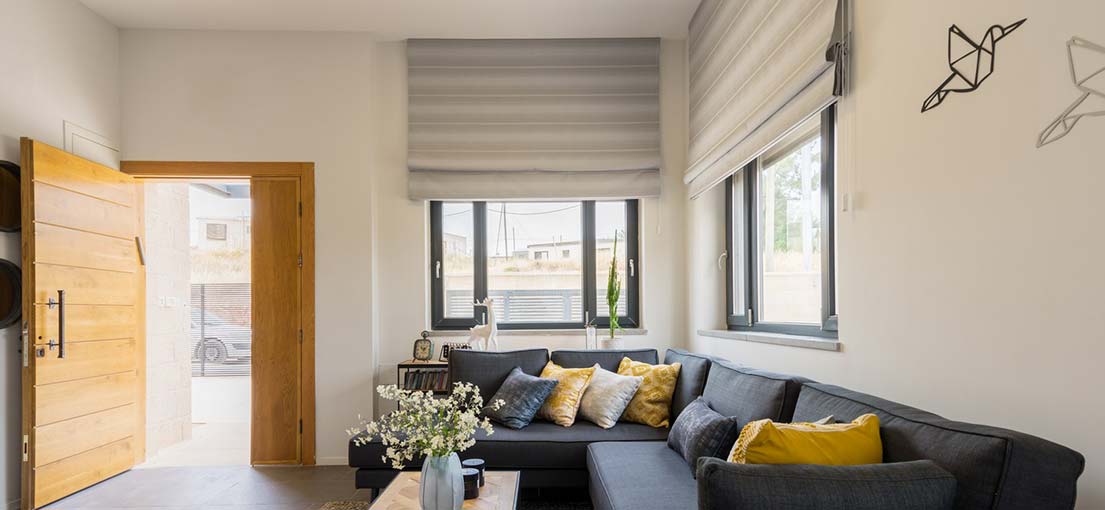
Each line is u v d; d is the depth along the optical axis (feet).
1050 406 5.14
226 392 22.44
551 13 14.88
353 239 15.70
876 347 7.75
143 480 14.01
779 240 12.61
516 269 17.25
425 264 16.51
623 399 12.39
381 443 11.58
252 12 14.66
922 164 6.79
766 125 10.52
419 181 16.26
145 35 15.58
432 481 7.68
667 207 16.74
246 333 23.80
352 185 15.76
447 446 7.77
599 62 16.46
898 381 7.29
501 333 16.66
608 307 17.20
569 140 16.38
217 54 15.69
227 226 24.16
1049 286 5.13
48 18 13.15
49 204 12.35
